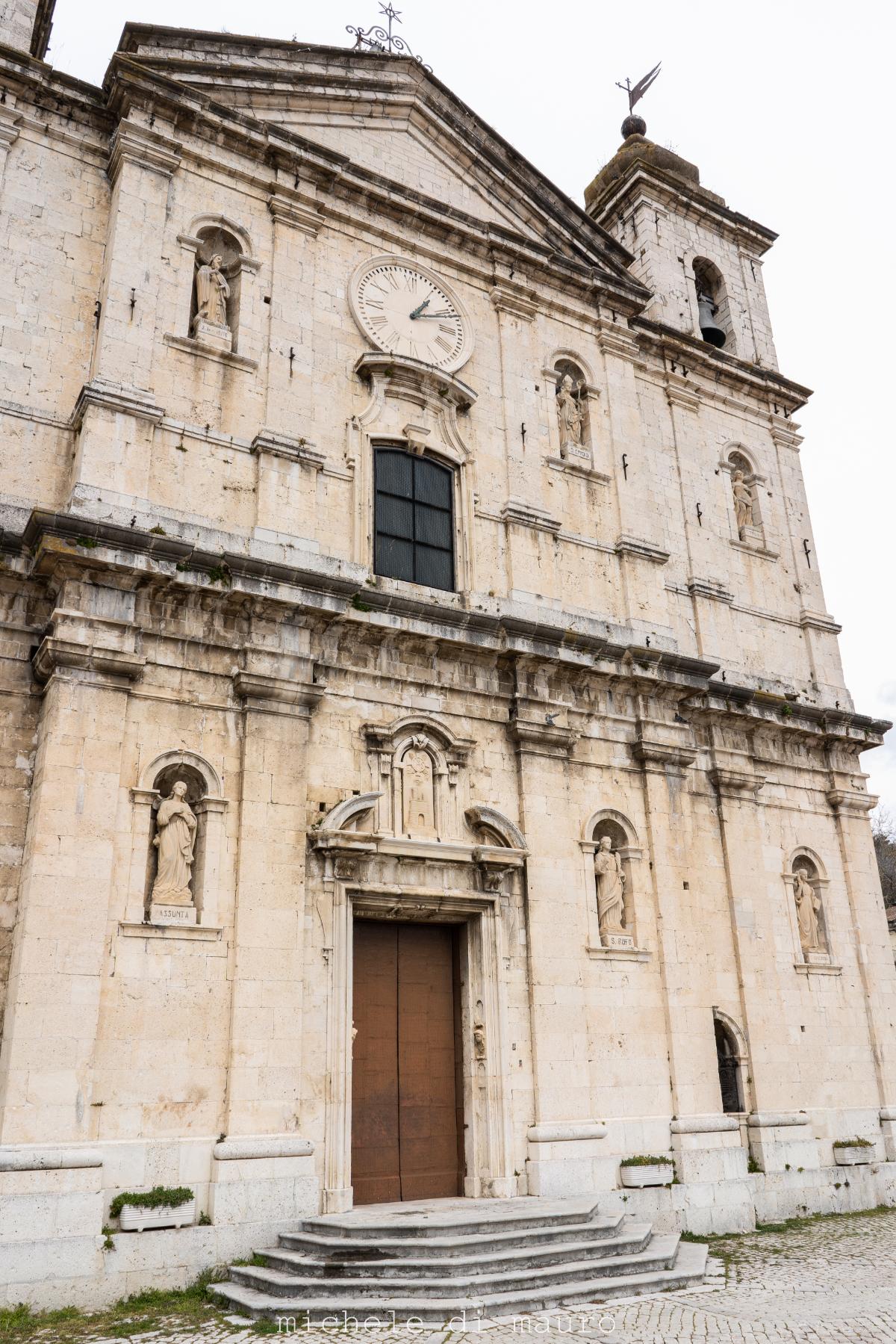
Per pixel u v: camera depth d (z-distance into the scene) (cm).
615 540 2475
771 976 2353
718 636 2614
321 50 2366
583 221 2716
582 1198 1800
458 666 2086
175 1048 1580
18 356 1866
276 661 1836
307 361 2123
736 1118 2188
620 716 2284
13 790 1623
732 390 2980
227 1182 1537
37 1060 1455
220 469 1945
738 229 3225
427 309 2353
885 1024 2514
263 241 2153
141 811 1664
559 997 1984
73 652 1630
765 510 2911
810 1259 1703
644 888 2202
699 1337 1194
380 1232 1486
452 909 1945
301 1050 1686
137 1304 1393
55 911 1523
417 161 2489
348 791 1881
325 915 1786
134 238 1973
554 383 2514
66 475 1845
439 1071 1934
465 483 2266
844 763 2728
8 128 1977
